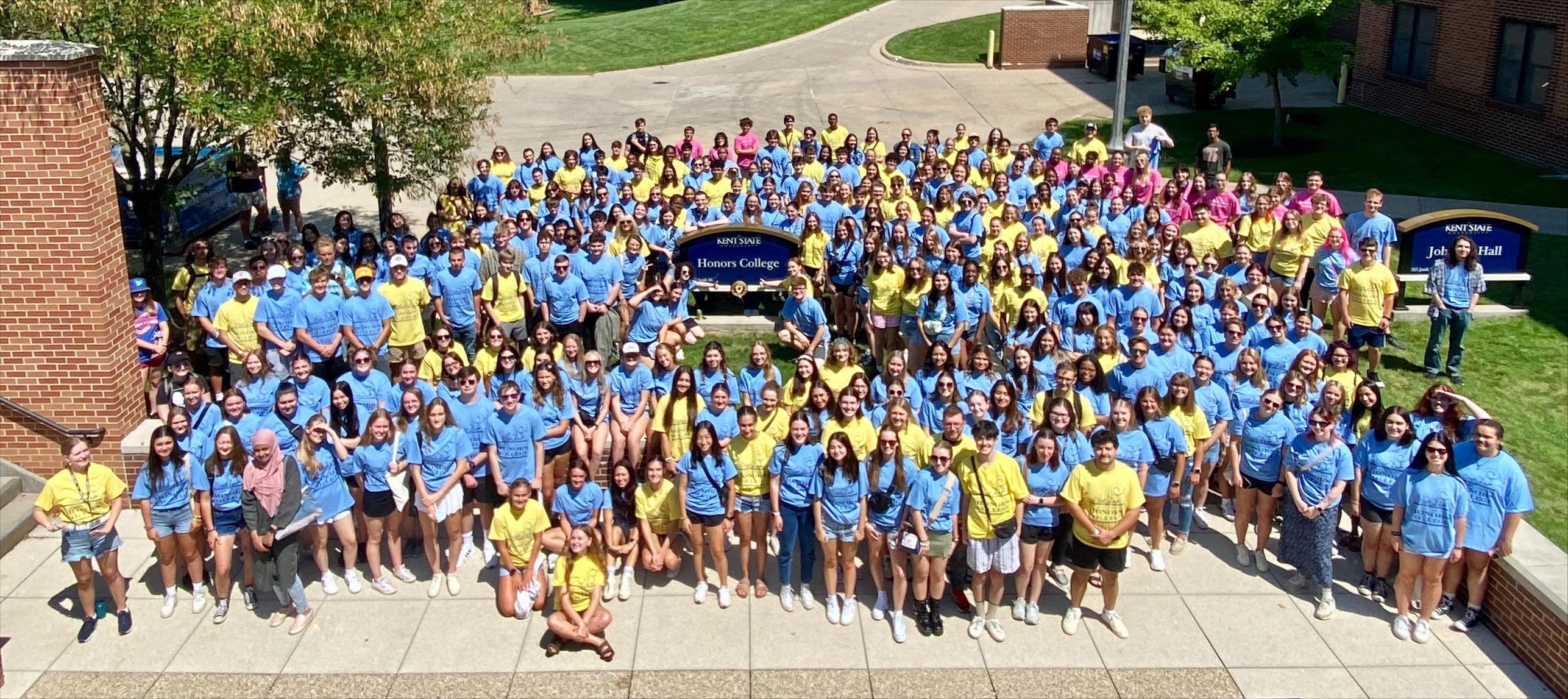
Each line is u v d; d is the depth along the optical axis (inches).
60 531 474.6
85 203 474.6
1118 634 410.0
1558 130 903.7
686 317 578.9
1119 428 419.2
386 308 528.4
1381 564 423.8
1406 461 411.8
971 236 615.8
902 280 563.5
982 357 467.5
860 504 402.6
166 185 670.5
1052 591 438.9
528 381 464.8
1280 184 642.8
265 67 601.0
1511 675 388.5
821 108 1210.6
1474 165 932.6
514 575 420.5
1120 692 382.3
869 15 1681.8
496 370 467.2
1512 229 647.1
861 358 609.9
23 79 460.1
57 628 418.3
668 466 441.4
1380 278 550.3
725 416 437.7
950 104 1211.2
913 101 1232.8
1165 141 807.7
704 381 458.9
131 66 596.4
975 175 738.8
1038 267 571.5
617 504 434.0
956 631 414.3
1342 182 902.4
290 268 569.0
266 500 402.0
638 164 745.6
